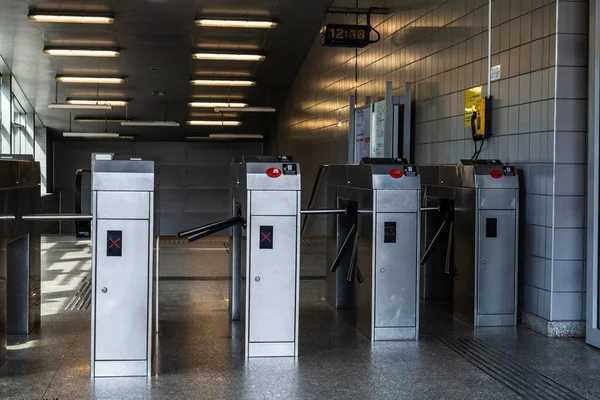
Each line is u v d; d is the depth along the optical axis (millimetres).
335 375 3670
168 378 3590
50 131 20078
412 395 3334
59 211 21141
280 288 4047
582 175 4605
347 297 5539
